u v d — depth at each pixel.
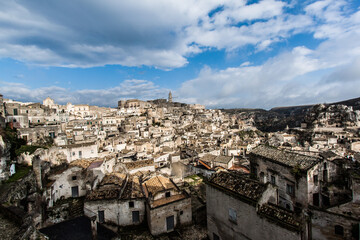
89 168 33.03
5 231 15.70
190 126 163.12
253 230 20.03
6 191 23.58
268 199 20.70
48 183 30.75
